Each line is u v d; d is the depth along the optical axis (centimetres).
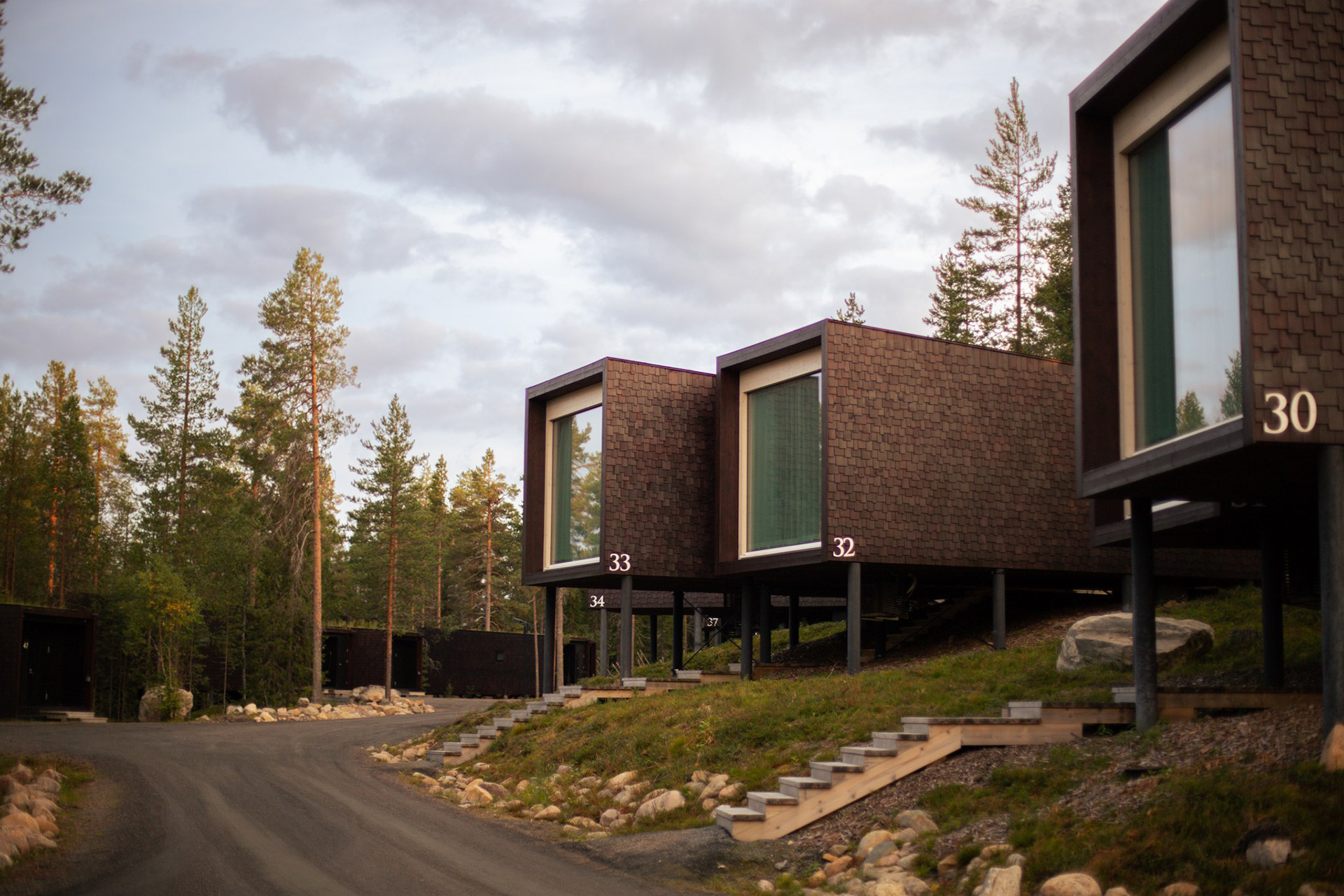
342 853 1091
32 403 5422
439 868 1025
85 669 3394
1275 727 959
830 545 1967
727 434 2305
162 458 4809
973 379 2164
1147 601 1166
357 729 2762
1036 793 1020
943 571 2183
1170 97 1145
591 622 6147
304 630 4219
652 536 2405
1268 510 1263
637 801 1344
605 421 2391
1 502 4825
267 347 4034
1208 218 1091
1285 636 1525
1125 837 827
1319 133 930
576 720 1900
